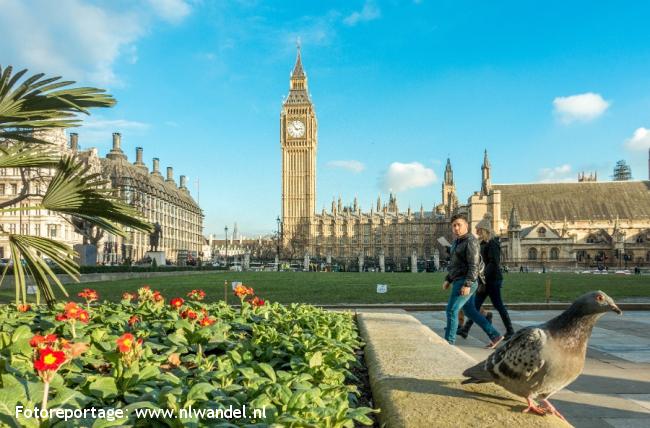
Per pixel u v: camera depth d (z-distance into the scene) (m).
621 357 9.73
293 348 6.28
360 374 6.82
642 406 6.41
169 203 143.75
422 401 4.34
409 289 29.83
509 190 131.88
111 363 5.46
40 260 7.13
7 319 7.95
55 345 4.71
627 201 125.19
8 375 3.85
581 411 6.19
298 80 177.38
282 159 174.50
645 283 37.81
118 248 99.50
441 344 7.39
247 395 4.30
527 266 108.94
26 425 3.23
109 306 10.07
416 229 179.50
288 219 171.75
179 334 6.76
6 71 6.00
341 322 9.09
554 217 124.56
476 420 3.87
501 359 4.14
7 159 7.16
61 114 6.77
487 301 22.66
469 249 9.67
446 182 198.88
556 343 3.94
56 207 7.33
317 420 3.62
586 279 47.44
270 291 27.92
